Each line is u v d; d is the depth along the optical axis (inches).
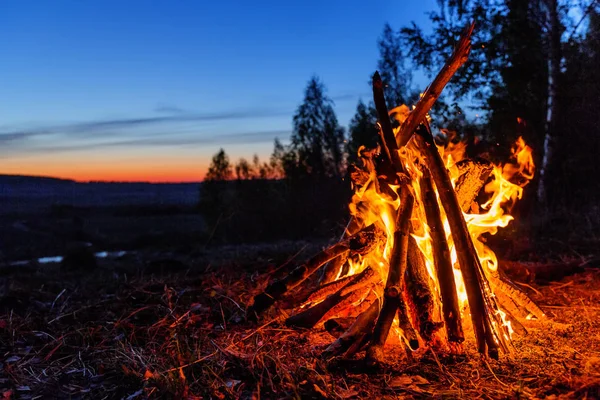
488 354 138.4
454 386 126.2
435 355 140.0
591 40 376.2
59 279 343.3
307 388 127.2
